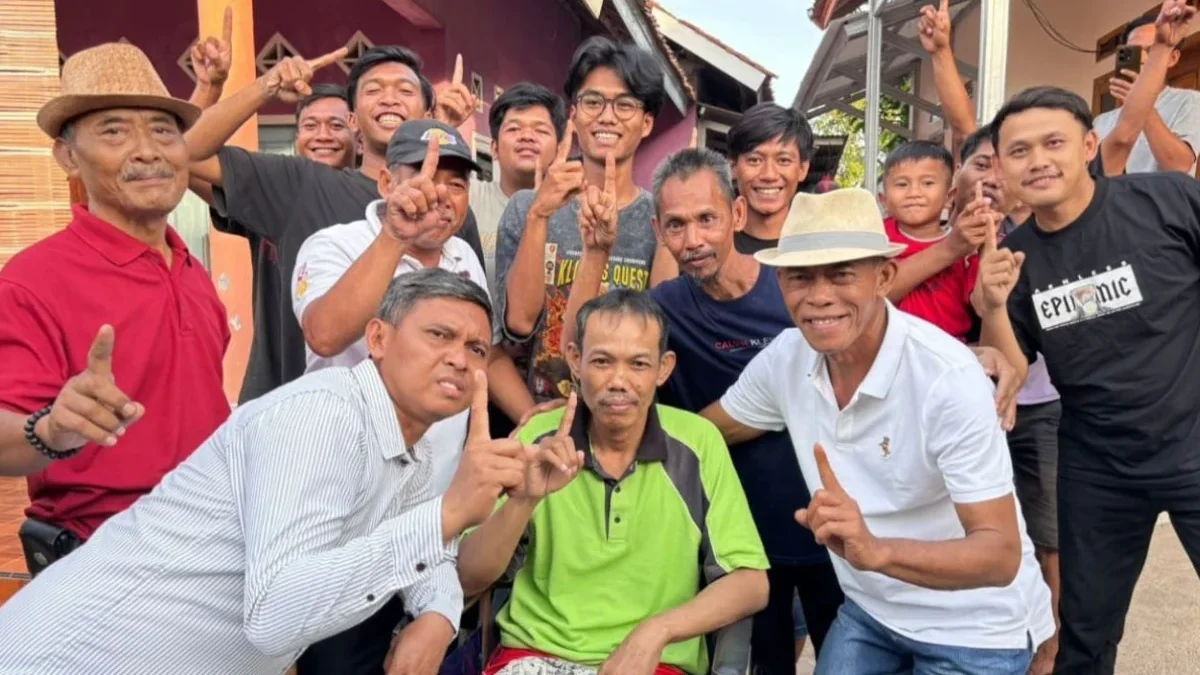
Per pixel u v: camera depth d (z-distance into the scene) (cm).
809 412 210
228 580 152
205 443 161
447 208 223
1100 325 238
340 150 344
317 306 201
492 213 346
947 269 277
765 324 245
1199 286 235
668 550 213
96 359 144
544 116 337
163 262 197
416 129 225
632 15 720
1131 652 311
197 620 153
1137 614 342
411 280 165
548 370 265
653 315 207
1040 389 331
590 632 207
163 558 151
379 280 192
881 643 218
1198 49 542
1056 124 225
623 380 201
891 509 198
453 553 156
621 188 278
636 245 272
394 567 146
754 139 282
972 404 180
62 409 143
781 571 263
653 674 189
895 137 1073
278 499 143
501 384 258
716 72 1140
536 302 237
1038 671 312
